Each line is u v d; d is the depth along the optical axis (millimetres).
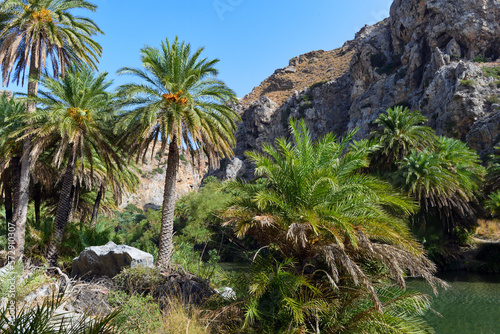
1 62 16031
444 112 54750
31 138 16953
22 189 16172
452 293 18656
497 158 34344
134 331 6391
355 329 7191
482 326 12641
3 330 2953
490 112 49531
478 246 30562
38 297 8820
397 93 70562
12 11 16594
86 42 18328
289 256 8672
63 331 3168
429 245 28047
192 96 15219
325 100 94375
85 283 10352
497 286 20781
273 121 105062
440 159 27781
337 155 9242
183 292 9430
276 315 7566
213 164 16281
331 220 7449
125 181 24859
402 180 26828
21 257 14875
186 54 15461
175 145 14984
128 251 11156
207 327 7461
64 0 17656
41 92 17016
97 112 16938
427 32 69500
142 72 14984
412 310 7770
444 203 26812
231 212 8461
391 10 81125
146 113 13859
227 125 15922
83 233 17172
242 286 8438
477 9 64438
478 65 59188
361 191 8195
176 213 43406
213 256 12375
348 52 154875
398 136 30266
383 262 7438
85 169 21750
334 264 7008
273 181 9312
